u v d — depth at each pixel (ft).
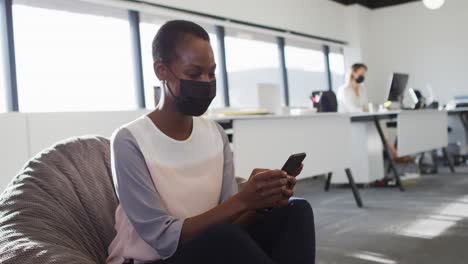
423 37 27.55
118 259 3.96
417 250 8.77
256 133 10.16
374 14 29.12
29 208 3.90
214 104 20.83
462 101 22.43
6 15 13.38
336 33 27.76
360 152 16.72
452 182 16.87
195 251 3.21
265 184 3.49
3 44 13.44
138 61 17.26
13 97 13.47
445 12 26.76
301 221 3.84
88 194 4.52
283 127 10.84
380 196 14.98
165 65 3.83
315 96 15.51
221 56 20.68
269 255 3.98
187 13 18.42
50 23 14.60
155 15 17.83
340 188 17.39
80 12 15.48
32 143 12.62
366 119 15.51
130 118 15.11
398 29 28.40
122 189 3.65
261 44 23.30
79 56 15.44
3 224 3.72
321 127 12.06
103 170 4.86
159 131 3.87
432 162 19.80
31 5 14.08
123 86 16.90
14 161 12.23
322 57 27.53
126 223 3.98
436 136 17.92
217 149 4.24
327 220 11.91
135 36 17.16
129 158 3.66
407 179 18.33
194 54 3.74
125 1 16.14
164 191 3.78
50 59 14.57
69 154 4.67
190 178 3.96
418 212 12.16
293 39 24.91
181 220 3.54
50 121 13.01
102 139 5.17
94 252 4.25
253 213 4.09
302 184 19.17
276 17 23.03
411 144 15.84
